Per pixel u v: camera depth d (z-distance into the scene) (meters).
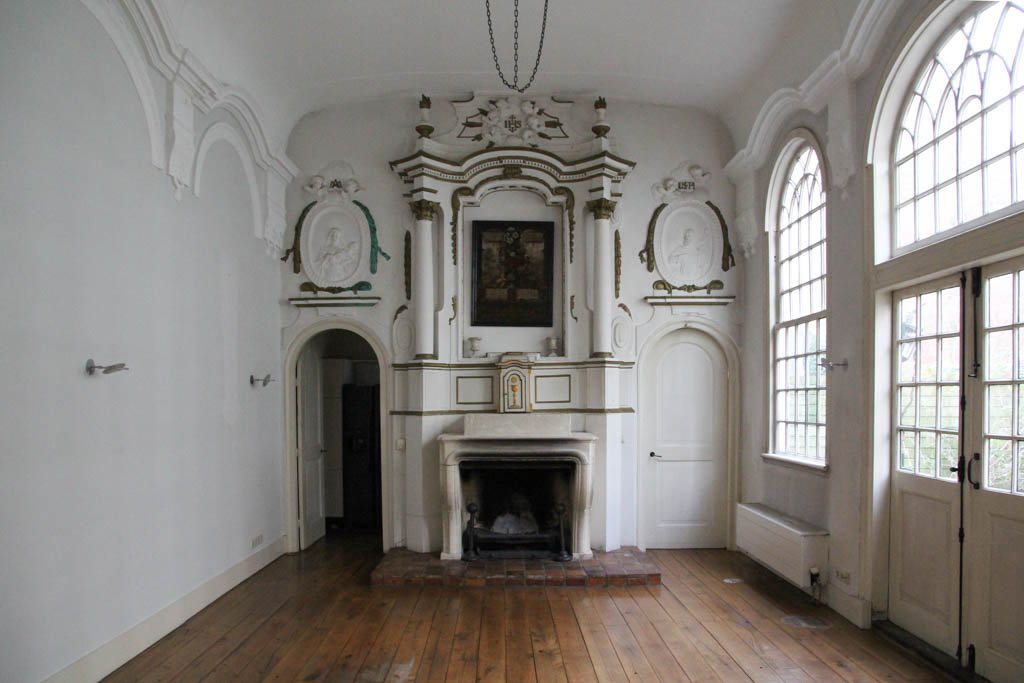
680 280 6.04
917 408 3.71
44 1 2.89
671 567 5.39
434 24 4.89
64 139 3.03
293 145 6.07
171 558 3.97
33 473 2.80
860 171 4.05
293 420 6.00
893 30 3.73
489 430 5.56
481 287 6.00
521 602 4.53
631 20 4.84
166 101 3.96
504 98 6.04
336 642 3.80
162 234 3.92
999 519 3.08
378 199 6.03
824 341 4.67
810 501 4.70
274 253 5.83
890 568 3.92
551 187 5.97
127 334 3.53
